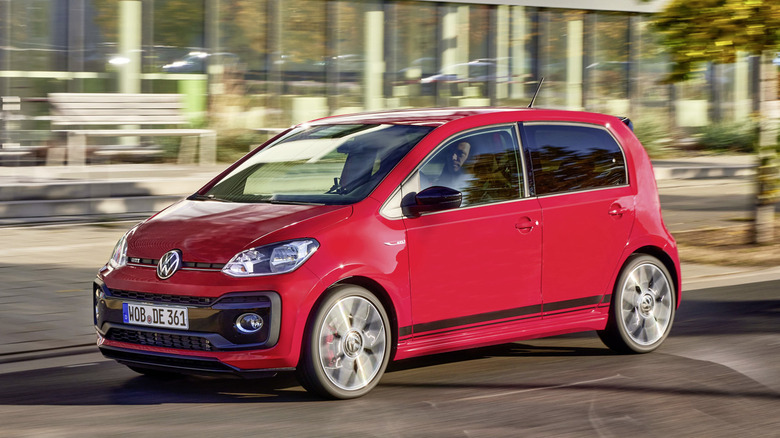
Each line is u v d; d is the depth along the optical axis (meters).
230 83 31.97
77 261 18.11
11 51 28.17
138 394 10.27
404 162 10.58
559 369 11.34
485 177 11.05
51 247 19.58
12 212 22.83
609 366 11.49
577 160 11.82
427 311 10.47
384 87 35.19
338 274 9.80
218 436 8.84
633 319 12.11
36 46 28.59
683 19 20.08
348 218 10.06
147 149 29.52
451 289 10.62
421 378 10.90
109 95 28.12
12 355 11.97
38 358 11.84
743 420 9.35
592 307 11.78
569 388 10.50
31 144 28.12
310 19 33.47
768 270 18.44
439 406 9.80
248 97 32.34
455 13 36.62
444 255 10.54
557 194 11.52
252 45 32.38
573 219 11.54
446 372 11.18
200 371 9.77
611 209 11.89
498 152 11.23
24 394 10.30
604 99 40.62
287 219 10.03
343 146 11.20
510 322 11.14
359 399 10.02
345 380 9.97
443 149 10.86
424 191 10.30
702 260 19.34
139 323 10.03
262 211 10.35
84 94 27.66
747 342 12.71
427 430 9.02
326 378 9.83
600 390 10.42
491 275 10.90
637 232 12.10
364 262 9.98
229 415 9.48
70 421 9.32
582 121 12.02
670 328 12.45
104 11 29.67
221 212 10.51
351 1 34.25
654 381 10.80
